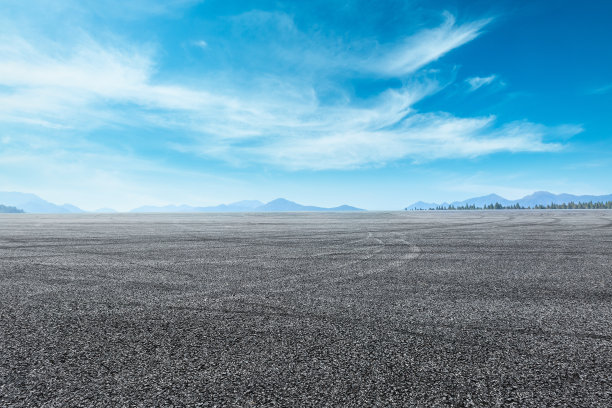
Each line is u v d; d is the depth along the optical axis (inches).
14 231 492.1
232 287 169.2
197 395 71.7
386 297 150.7
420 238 400.8
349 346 97.3
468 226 594.6
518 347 97.0
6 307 135.8
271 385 75.7
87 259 255.1
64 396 71.5
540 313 128.5
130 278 190.2
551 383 77.2
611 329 111.6
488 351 94.2
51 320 120.3
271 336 104.9
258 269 217.0
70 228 552.4
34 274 201.3
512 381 77.9
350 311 130.3
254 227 589.0
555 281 182.5
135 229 536.7
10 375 80.6
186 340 101.7
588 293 158.1
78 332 108.4
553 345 98.5
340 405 67.7
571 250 299.0
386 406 67.6
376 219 891.4
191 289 165.2
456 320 120.4
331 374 80.8
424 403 68.7
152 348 96.0
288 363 86.5
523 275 198.1
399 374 80.8
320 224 673.0
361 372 81.7
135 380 78.2
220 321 119.0
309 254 280.4
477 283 177.9
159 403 68.7
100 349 95.3
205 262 242.4
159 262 243.0
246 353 92.5
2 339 102.6
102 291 161.3
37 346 97.6
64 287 169.5
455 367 84.6
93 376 80.0
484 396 71.7
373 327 113.0
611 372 82.5
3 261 246.8
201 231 499.5
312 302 142.7
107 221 784.9
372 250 302.7
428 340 101.9
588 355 92.0
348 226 607.8
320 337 104.0
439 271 210.2
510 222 708.0
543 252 288.4
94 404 68.4
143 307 135.8
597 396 72.1
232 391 73.2
